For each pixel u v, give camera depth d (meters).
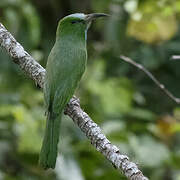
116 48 15.05
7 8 14.13
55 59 9.75
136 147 12.17
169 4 13.35
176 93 15.01
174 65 14.91
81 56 9.91
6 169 12.52
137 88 14.96
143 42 14.88
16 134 12.55
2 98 12.70
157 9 13.38
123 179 12.28
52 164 8.70
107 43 15.21
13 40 9.62
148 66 14.75
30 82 14.20
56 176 11.75
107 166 12.49
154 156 12.15
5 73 14.05
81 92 13.69
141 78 15.03
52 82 9.38
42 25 15.86
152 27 13.45
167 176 12.42
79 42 10.09
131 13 13.48
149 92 15.01
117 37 15.08
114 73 14.97
